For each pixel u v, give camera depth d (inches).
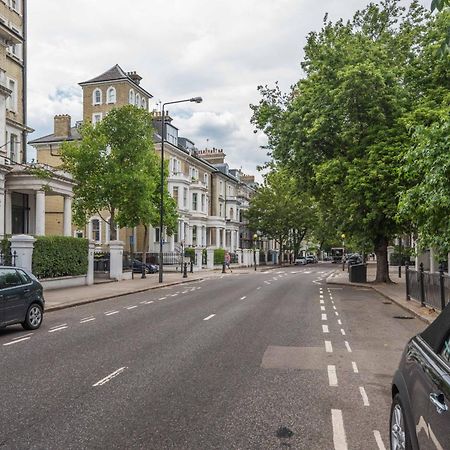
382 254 1114.7
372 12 1117.1
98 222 1955.0
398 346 390.0
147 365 317.7
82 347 380.5
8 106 1307.8
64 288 940.0
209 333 445.4
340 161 943.0
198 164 2406.5
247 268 2305.6
